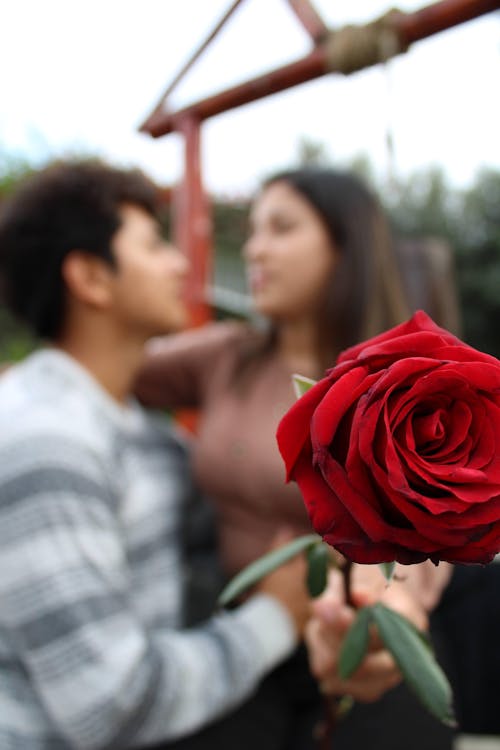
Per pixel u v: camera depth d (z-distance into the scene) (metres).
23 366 1.11
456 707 1.13
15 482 0.87
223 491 1.13
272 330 1.27
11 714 0.87
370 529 0.35
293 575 0.96
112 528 0.93
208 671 0.88
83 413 1.00
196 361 1.39
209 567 1.16
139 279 1.12
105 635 0.84
